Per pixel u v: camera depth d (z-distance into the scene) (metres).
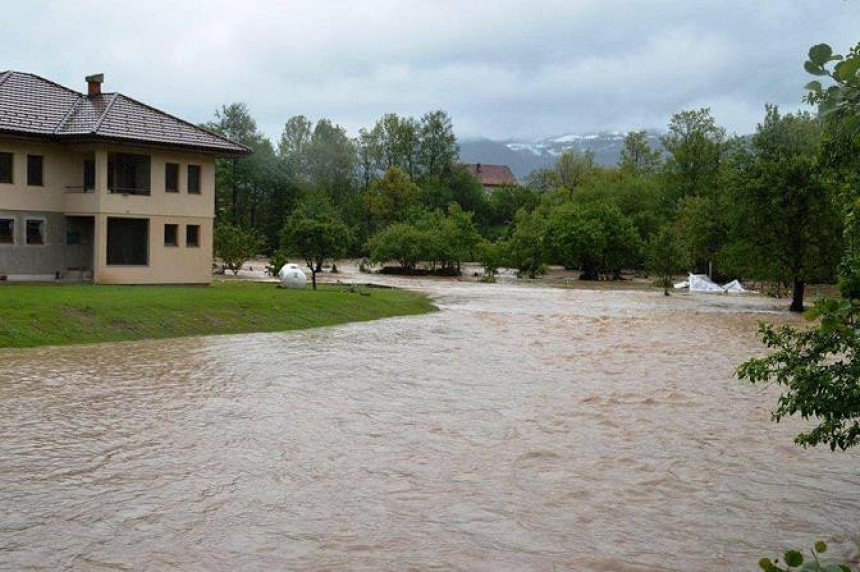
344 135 118.50
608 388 16.75
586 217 69.75
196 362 19.00
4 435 11.81
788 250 40.50
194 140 37.91
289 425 12.83
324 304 30.97
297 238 54.38
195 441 11.71
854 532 8.61
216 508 8.91
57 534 8.05
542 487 9.91
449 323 30.02
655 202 88.62
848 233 7.60
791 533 8.55
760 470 10.84
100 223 35.25
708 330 29.34
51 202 35.78
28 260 35.16
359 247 97.31
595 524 8.70
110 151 35.94
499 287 55.06
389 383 16.86
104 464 10.47
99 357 19.39
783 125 65.19
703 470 10.78
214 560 7.50
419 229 72.12
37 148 35.22
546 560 7.71
